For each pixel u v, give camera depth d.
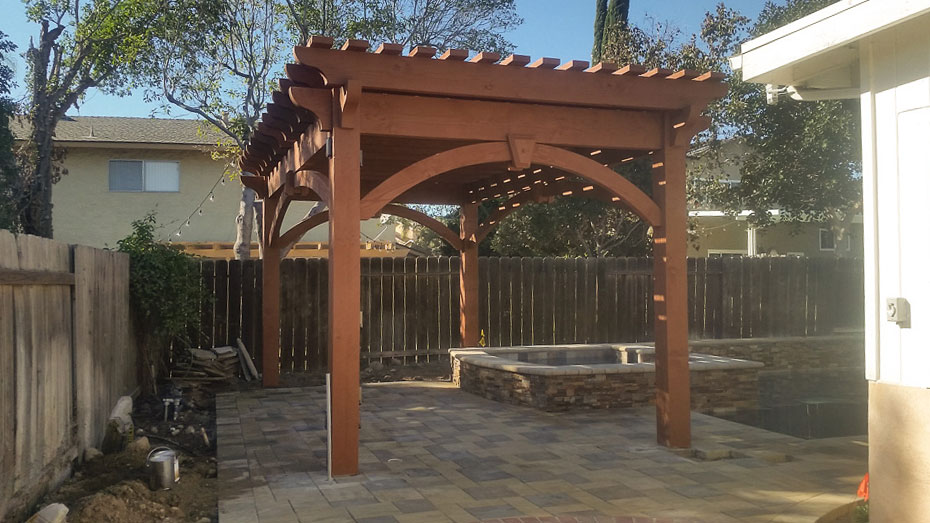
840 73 5.20
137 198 20.97
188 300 11.20
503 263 14.23
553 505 5.60
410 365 13.76
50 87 14.88
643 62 16.75
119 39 14.91
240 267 12.99
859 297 16.05
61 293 6.06
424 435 8.15
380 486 6.15
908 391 4.34
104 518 5.12
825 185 14.88
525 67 6.88
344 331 6.50
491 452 7.34
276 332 11.88
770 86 5.48
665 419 7.47
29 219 13.68
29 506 5.10
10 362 4.71
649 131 7.54
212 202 21.55
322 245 21.34
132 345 9.98
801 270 15.68
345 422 6.49
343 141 6.52
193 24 15.30
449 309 14.10
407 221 23.91
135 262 9.98
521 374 9.95
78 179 20.58
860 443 7.63
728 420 9.54
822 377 13.88
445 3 16.58
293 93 6.44
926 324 4.24
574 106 7.29
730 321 15.20
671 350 7.41
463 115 6.95
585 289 14.66
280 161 10.08
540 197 10.69
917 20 4.21
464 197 12.86
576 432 8.26
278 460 7.10
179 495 5.95
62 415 6.00
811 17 4.54
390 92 6.68
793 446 7.49
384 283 13.74
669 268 7.45
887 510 4.46
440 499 5.77
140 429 8.52
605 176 7.37
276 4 16.41
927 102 4.22
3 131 11.78
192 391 11.23
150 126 22.89
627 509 5.49
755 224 16.89
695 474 6.46
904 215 4.36
